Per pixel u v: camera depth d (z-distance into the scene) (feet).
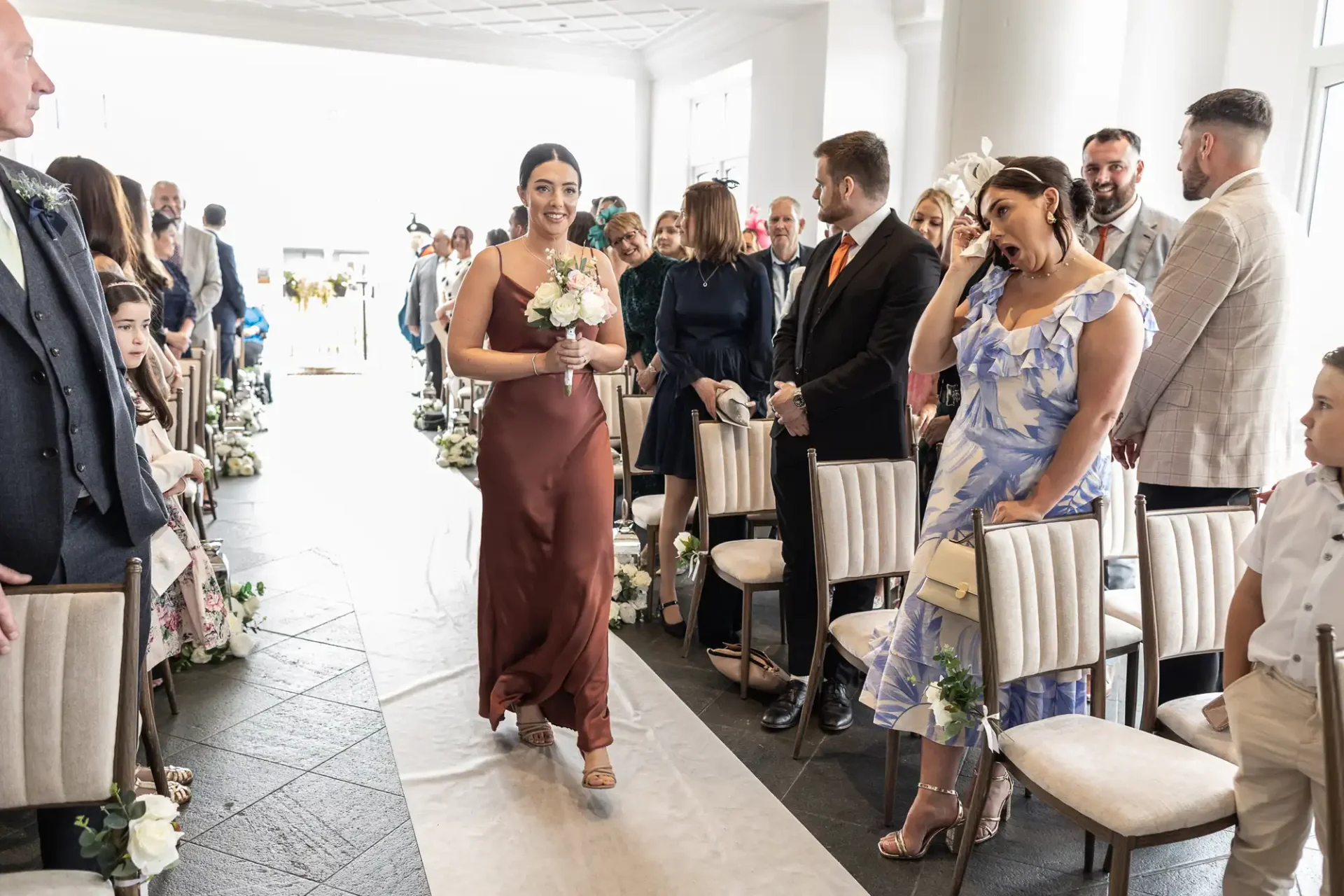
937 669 7.75
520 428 8.98
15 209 5.57
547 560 9.10
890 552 9.68
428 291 29.32
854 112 25.44
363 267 44.34
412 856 7.81
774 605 14.23
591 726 8.65
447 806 8.55
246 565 15.47
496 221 43.83
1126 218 12.53
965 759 9.68
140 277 11.55
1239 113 9.13
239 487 20.93
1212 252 8.93
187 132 40.34
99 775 5.08
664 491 15.44
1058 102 15.99
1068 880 7.62
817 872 7.68
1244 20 15.58
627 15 30.14
